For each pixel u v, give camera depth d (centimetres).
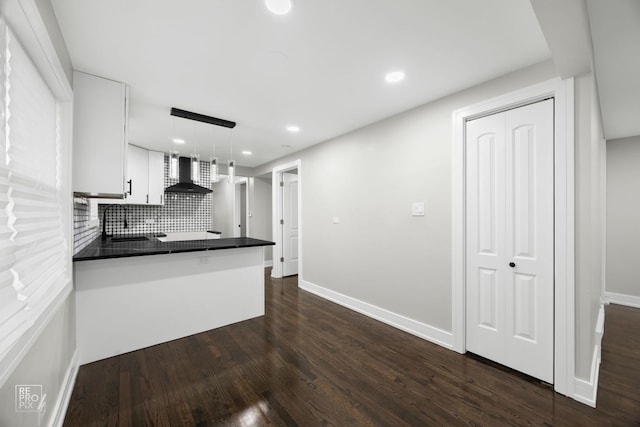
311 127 322
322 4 135
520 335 200
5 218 97
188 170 480
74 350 200
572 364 172
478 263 222
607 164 381
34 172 133
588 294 168
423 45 169
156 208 478
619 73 209
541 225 189
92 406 164
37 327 111
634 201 363
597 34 167
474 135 224
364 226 320
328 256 376
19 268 108
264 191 600
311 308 340
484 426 150
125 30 154
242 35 159
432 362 214
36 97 134
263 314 315
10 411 98
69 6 134
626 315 325
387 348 237
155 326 244
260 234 592
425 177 254
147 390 180
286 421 153
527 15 142
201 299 271
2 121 95
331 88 224
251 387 183
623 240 369
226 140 376
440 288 243
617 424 150
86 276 213
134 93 232
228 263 289
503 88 203
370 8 138
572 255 171
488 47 170
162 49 172
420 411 161
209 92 231
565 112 173
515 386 184
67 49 170
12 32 106
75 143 194
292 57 182
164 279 250
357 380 191
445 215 238
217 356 223
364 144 319
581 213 170
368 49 173
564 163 174
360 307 324
